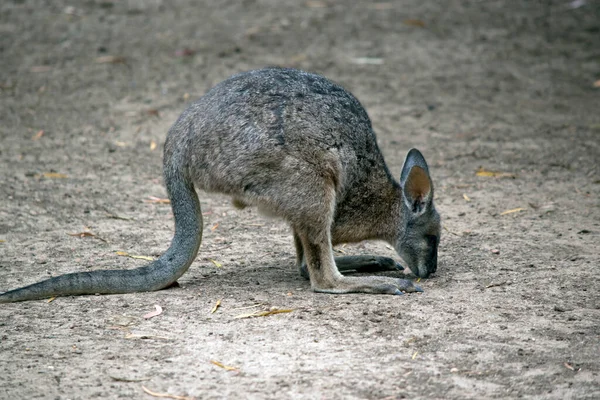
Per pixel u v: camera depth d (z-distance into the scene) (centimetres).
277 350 1088
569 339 1127
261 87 1282
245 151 1255
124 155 2094
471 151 2144
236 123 1260
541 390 991
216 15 3303
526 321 1184
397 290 1290
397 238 1398
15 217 1675
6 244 1530
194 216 1308
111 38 3014
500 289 1312
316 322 1180
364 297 1288
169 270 1302
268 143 1252
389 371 1031
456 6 3453
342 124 1306
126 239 1571
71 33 3055
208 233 1627
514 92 2611
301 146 1265
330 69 2742
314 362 1054
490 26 3200
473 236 1588
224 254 1511
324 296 1296
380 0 3525
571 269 1402
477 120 2377
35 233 1594
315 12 3353
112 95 2512
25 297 1247
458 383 1005
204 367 1042
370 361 1058
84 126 2291
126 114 2375
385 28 3162
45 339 1122
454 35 3103
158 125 2303
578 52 2944
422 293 1298
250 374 1022
